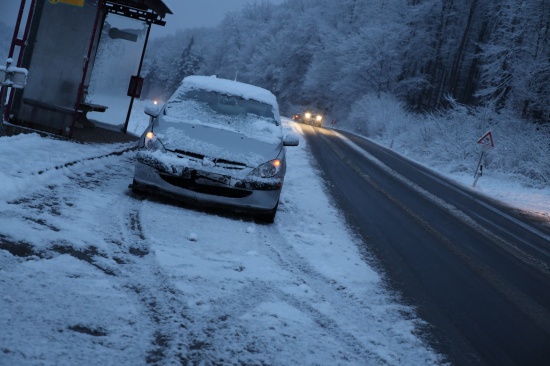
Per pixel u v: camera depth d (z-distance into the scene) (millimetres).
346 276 5020
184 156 6422
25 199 5062
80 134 10406
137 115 26656
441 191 16281
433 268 6211
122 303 3271
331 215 8227
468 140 27578
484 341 4090
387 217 9203
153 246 4590
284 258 5199
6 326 2607
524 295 5922
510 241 9789
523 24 31031
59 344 2570
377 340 3588
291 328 3461
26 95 9141
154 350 2777
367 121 48031
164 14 12438
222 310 3508
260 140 6914
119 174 7730
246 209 6465
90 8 9430
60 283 3330
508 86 32438
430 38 52062
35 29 9102
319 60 65062
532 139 25297
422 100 55094
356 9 62938
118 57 12500
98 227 4816
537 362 3918
